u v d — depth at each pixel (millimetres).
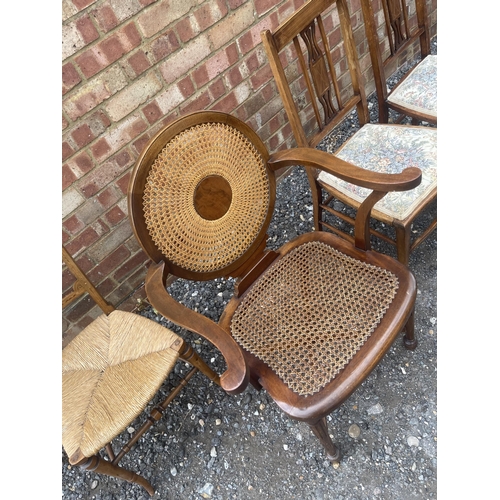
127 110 1491
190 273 1185
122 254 1774
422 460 1333
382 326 1083
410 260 1754
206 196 1136
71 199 1516
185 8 1445
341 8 1349
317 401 1008
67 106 1351
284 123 2072
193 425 1581
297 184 2158
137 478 1372
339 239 1288
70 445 1150
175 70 1539
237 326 1201
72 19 1233
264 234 1290
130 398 1203
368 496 1310
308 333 1126
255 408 1568
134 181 1004
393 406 1445
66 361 1330
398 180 1008
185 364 1729
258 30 1694
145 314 1940
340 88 2240
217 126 1100
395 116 2289
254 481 1421
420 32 1704
